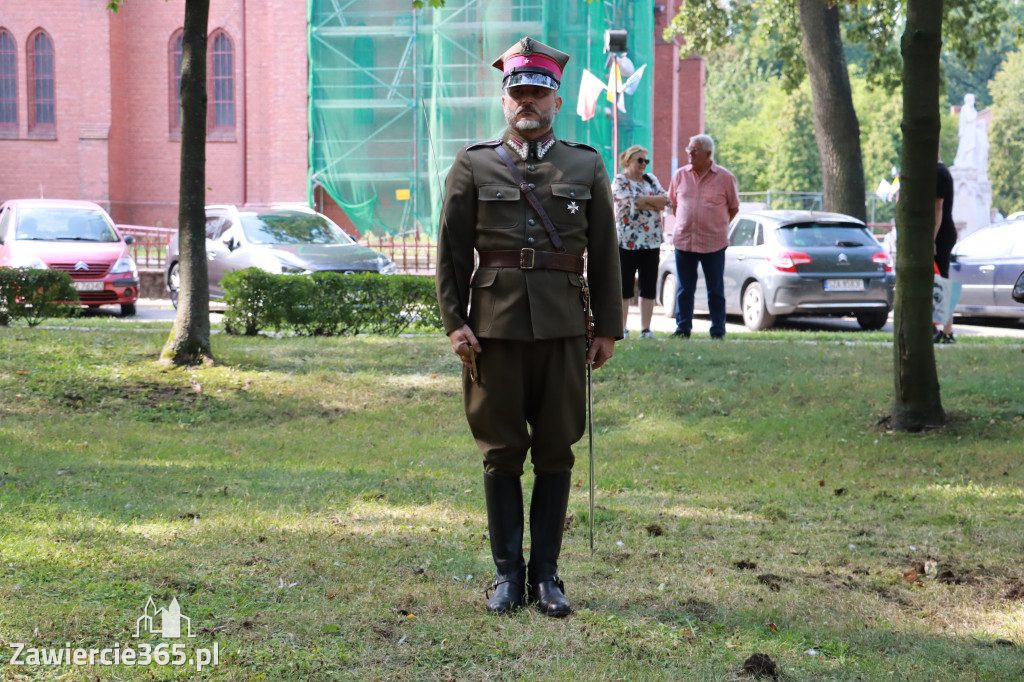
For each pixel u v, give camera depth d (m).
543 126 3.90
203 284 10.74
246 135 35.41
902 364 8.09
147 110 36.69
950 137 67.50
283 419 9.20
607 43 18.16
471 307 3.95
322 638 3.64
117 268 17.31
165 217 36.84
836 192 22.95
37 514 5.06
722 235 12.30
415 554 4.70
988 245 16.55
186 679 3.27
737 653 3.63
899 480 6.63
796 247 15.16
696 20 26.38
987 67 84.94
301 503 5.65
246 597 4.02
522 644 3.63
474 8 31.78
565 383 3.96
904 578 4.56
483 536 5.08
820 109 22.97
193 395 9.66
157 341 11.69
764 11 26.69
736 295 16.00
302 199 34.06
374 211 33.12
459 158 3.97
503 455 4.00
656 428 8.59
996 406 8.46
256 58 35.19
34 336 11.74
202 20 10.51
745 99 78.19
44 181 36.53
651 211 12.14
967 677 3.48
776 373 10.02
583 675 3.39
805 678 3.45
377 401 9.79
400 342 12.05
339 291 13.05
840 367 10.22
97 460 6.89
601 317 4.04
